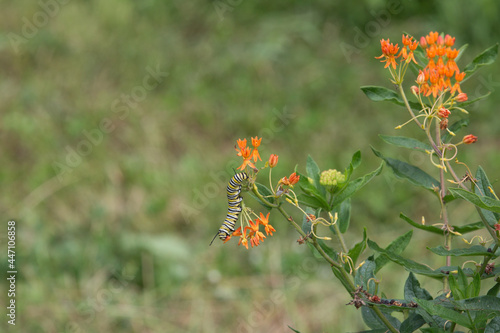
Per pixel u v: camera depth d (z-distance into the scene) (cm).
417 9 814
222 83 781
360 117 724
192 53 816
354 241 583
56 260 575
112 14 861
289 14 859
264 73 780
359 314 523
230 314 545
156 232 620
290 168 670
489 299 174
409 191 625
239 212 195
